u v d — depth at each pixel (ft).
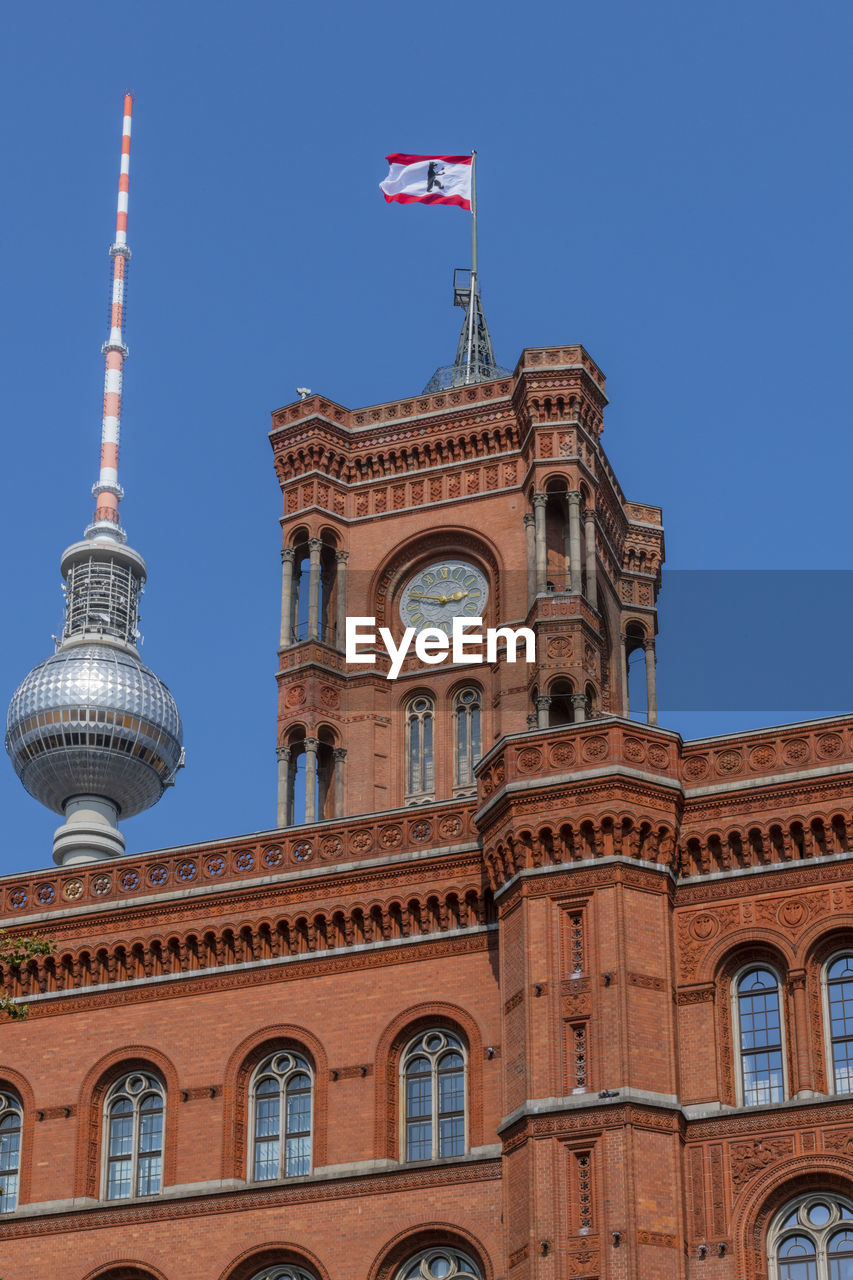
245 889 236.63
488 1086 219.41
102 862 245.86
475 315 371.97
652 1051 207.21
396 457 327.06
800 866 215.31
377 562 322.14
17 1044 239.71
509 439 322.34
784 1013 211.20
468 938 227.20
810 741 219.41
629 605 342.23
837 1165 201.98
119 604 418.31
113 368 484.33
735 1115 206.59
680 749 223.10
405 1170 217.97
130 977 238.68
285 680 313.12
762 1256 202.39
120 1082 236.02
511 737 223.10
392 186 368.68
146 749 390.83
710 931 215.72
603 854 214.69
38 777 391.86
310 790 303.68
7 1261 228.22
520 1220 203.10
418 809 234.99
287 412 330.54
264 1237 220.84
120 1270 224.94
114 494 455.22
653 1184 201.05
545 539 309.22
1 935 242.78
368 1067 225.15
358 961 230.48
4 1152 236.43
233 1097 228.84
